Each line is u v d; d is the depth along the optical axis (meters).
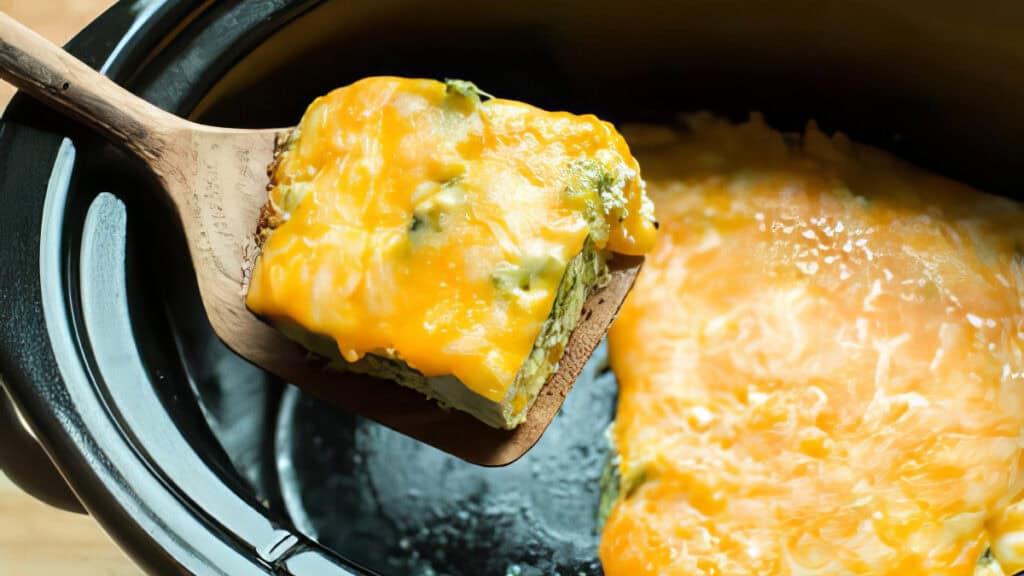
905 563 0.52
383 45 0.55
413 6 0.54
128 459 0.47
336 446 0.58
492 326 0.47
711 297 0.57
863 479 0.54
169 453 0.48
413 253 0.47
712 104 0.60
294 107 0.56
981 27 0.53
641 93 0.59
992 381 0.55
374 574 0.46
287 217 0.49
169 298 0.53
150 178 0.52
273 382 0.58
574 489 0.57
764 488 0.54
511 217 0.47
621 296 0.51
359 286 0.47
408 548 0.57
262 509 0.47
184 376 0.54
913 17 0.54
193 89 0.52
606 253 0.51
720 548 0.54
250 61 0.53
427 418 0.50
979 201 0.58
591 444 0.58
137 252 0.52
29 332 0.48
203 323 0.55
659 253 0.58
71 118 0.50
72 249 0.50
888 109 0.58
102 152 0.51
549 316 0.48
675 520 0.54
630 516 0.55
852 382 0.55
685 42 0.56
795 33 0.56
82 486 0.47
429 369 0.47
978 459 0.53
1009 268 0.57
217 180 0.51
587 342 0.50
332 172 0.49
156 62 0.52
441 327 0.47
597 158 0.49
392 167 0.48
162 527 0.46
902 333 0.55
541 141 0.48
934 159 0.59
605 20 0.55
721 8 0.55
